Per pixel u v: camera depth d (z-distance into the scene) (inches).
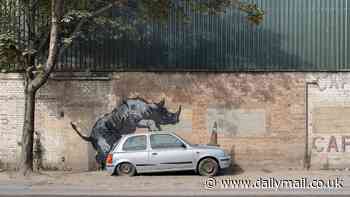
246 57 801.6
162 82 805.2
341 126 793.6
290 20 800.3
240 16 802.8
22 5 749.9
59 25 709.9
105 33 804.0
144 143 715.4
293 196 568.1
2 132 807.7
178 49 804.6
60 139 807.1
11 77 803.4
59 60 804.6
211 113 802.2
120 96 806.5
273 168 796.6
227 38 802.2
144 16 752.3
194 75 803.4
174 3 773.9
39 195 583.8
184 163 710.5
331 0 799.1
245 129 799.1
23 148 718.5
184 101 803.4
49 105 806.5
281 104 797.2
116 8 788.0
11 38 697.0
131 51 806.5
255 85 799.7
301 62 797.2
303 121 796.0
